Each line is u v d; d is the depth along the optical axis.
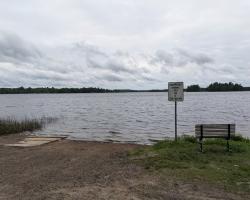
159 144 14.03
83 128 32.19
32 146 15.89
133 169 10.13
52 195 7.51
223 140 14.08
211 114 51.66
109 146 15.86
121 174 9.58
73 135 26.28
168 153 11.72
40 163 11.63
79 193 7.65
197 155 11.40
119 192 7.73
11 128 24.69
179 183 8.42
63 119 41.84
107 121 40.47
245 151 12.15
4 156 13.12
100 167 10.73
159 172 9.55
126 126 34.59
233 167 9.82
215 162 10.47
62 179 9.20
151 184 8.39
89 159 12.27
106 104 96.94
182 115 50.31
